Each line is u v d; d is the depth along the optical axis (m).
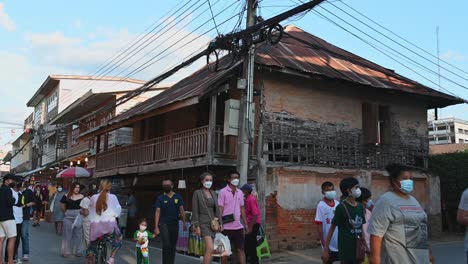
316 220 7.14
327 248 6.39
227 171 13.97
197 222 7.92
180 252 12.44
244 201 9.42
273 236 12.67
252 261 9.48
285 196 13.13
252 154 13.48
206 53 12.05
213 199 8.05
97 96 26.53
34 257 10.66
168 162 14.84
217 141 13.27
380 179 15.70
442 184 18.36
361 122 16.03
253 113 11.47
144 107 17.41
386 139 16.55
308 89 14.89
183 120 17.73
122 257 11.20
